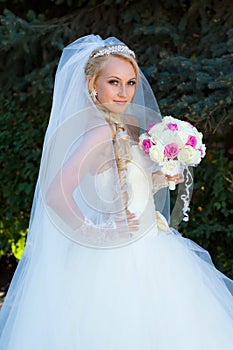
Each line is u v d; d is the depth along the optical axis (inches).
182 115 179.2
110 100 108.4
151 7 204.2
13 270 236.4
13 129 214.1
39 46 212.5
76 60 113.1
